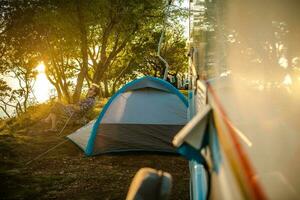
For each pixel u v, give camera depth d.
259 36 1.38
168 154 8.12
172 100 8.18
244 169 1.04
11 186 6.02
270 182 0.97
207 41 2.26
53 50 15.84
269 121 1.22
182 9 17.61
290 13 1.27
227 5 1.67
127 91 8.31
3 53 14.52
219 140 1.36
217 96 1.58
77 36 15.29
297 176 1.00
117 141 8.15
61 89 17.89
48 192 5.83
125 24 16.73
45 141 9.39
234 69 1.52
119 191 5.89
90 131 8.63
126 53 24.38
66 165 7.39
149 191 1.51
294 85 1.22
